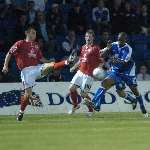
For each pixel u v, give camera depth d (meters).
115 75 42.38
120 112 47.09
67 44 56.59
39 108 46.62
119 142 26.47
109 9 61.34
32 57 39.22
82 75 41.84
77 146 25.14
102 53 42.09
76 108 43.47
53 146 25.14
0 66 54.25
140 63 59.12
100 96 42.53
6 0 59.97
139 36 61.25
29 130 31.45
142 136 28.64
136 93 42.59
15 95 46.44
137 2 63.91
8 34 56.53
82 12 60.12
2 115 45.16
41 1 60.75
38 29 57.06
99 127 32.84
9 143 26.20
